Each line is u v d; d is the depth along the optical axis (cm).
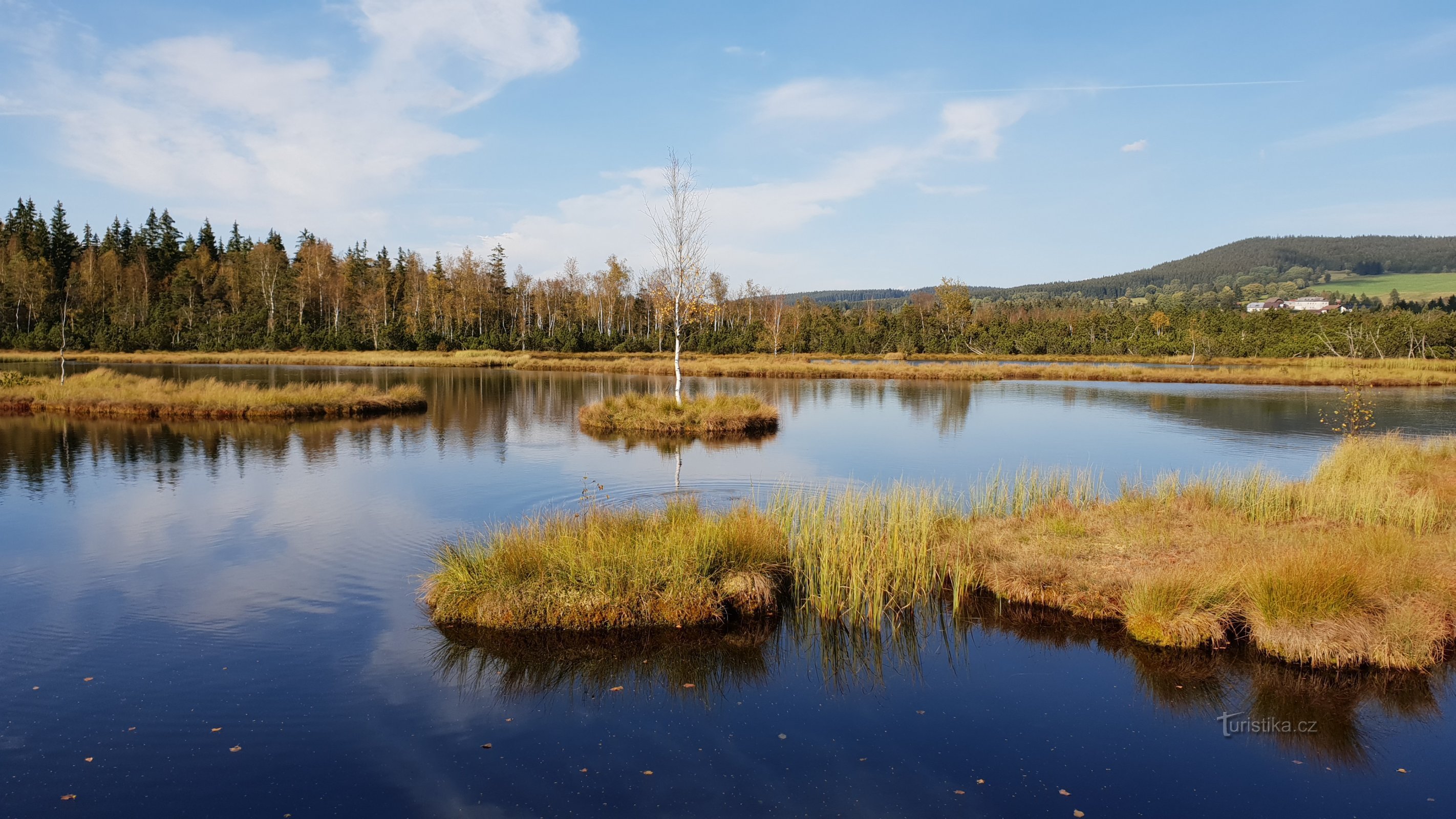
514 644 811
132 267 8262
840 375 5019
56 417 2636
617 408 2559
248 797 541
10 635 820
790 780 574
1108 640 830
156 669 745
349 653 785
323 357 6319
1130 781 579
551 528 1026
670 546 916
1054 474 1471
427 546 1136
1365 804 550
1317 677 740
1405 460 1528
